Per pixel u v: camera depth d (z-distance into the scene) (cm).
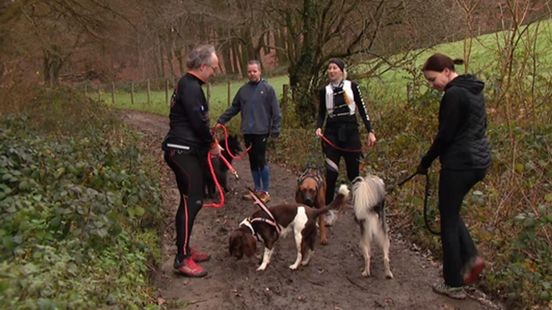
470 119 434
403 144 812
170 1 1786
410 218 654
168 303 445
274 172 1009
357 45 1285
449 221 456
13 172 496
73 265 377
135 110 2686
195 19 2147
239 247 525
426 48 1180
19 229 414
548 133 676
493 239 546
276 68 3241
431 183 686
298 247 523
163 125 1964
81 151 670
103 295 367
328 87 621
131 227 554
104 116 1391
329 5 1274
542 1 731
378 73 1330
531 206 529
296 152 1109
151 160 1025
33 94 1191
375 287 492
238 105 759
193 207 501
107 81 3072
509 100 738
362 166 852
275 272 522
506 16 774
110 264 434
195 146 491
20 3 1077
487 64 919
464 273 469
